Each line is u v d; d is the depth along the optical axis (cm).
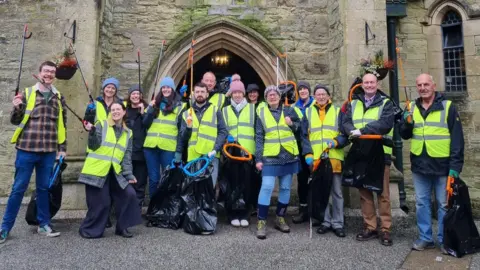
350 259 310
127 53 644
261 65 675
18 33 592
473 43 688
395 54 689
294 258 310
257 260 304
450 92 710
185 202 382
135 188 420
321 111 400
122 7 650
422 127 335
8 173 600
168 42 657
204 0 670
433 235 380
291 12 679
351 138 357
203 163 384
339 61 603
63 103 370
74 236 361
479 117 676
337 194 386
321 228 386
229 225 414
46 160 355
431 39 728
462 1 695
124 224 362
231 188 411
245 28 660
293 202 520
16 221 416
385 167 362
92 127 353
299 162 396
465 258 313
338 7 614
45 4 543
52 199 370
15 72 597
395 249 337
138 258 304
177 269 283
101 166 355
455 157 317
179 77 662
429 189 340
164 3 662
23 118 341
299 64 669
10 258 298
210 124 398
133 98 427
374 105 361
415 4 732
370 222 366
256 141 384
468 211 326
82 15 524
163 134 416
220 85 529
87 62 517
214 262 298
